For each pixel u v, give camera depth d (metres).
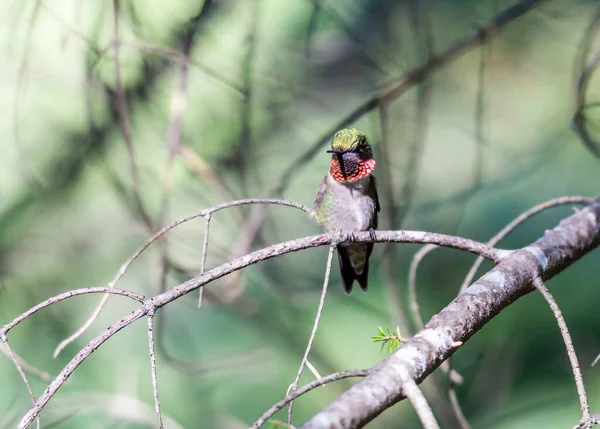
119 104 8.37
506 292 5.45
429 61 9.53
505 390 11.86
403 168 10.73
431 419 4.15
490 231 12.70
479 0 11.81
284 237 11.84
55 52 10.20
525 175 12.64
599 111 12.60
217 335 12.25
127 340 11.68
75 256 11.69
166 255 8.80
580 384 4.92
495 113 13.79
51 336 11.29
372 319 12.09
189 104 10.33
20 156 9.25
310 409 12.00
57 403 9.86
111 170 9.91
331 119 11.84
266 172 11.49
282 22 10.91
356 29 11.36
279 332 11.88
